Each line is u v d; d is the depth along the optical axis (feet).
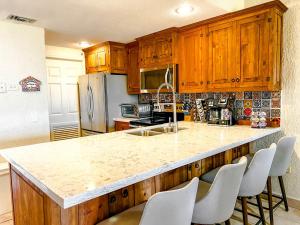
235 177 4.48
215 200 4.35
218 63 9.31
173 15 8.84
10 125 9.33
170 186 5.71
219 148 5.66
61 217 3.86
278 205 8.14
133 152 5.26
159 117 12.80
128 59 13.66
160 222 3.34
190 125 9.62
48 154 5.26
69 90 15.03
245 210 5.77
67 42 12.94
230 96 9.91
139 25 10.02
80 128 15.38
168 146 5.80
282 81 8.46
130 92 13.74
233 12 8.52
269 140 8.91
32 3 7.36
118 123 13.10
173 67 10.72
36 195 4.65
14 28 9.30
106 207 4.41
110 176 3.75
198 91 10.12
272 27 7.75
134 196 4.91
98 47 13.75
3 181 8.05
